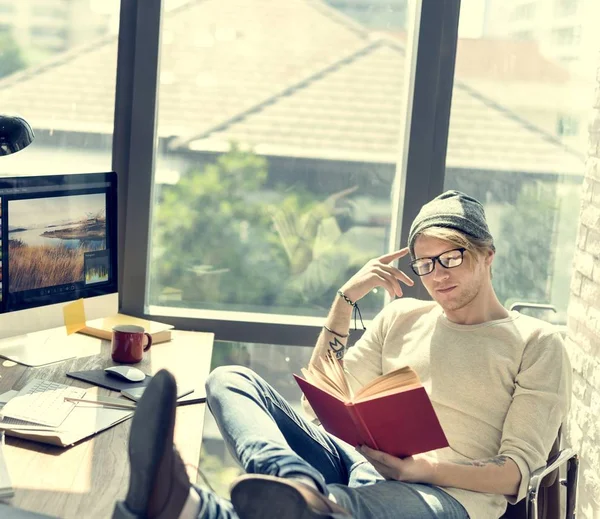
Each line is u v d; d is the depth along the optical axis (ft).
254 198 9.22
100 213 8.10
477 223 6.60
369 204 9.24
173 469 4.52
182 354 7.99
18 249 7.36
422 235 6.66
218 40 9.00
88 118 9.13
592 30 9.05
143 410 4.48
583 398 8.26
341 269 9.32
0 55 9.02
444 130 9.02
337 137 9.15
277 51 9.02
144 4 8.81
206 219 9.25
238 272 9.32
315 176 9.20
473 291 6.61
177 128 9.10
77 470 5.17
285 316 9.37
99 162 9.22
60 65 9.04
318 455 6.61
